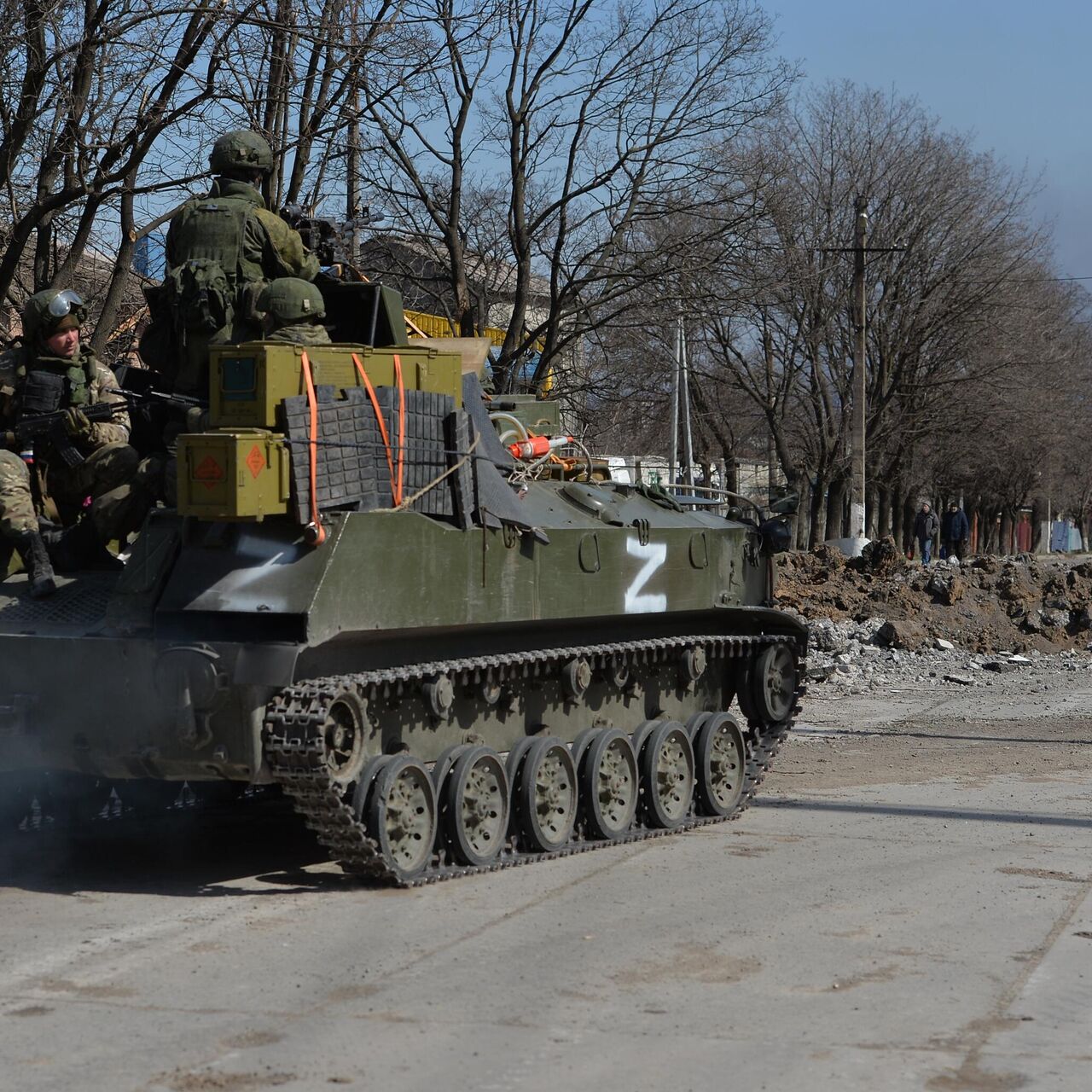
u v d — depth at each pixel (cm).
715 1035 621
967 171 4344
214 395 845
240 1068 577
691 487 1316
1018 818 1159
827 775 1395
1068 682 2173
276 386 834
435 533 911
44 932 786
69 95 1620
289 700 822
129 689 846
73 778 1079
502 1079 566
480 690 985
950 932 798
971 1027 636
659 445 4009
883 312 4312
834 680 2188
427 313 2812
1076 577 2705
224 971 712
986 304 4312
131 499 950
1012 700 1997
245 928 796
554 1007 658
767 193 2805
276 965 722
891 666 2314
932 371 4422
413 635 923
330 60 1864
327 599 827
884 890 899
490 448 1006
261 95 1886
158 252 2178
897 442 4603
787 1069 580
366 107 1991
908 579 2692
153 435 1001
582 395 2942
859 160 4194
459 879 930
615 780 1070
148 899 866
